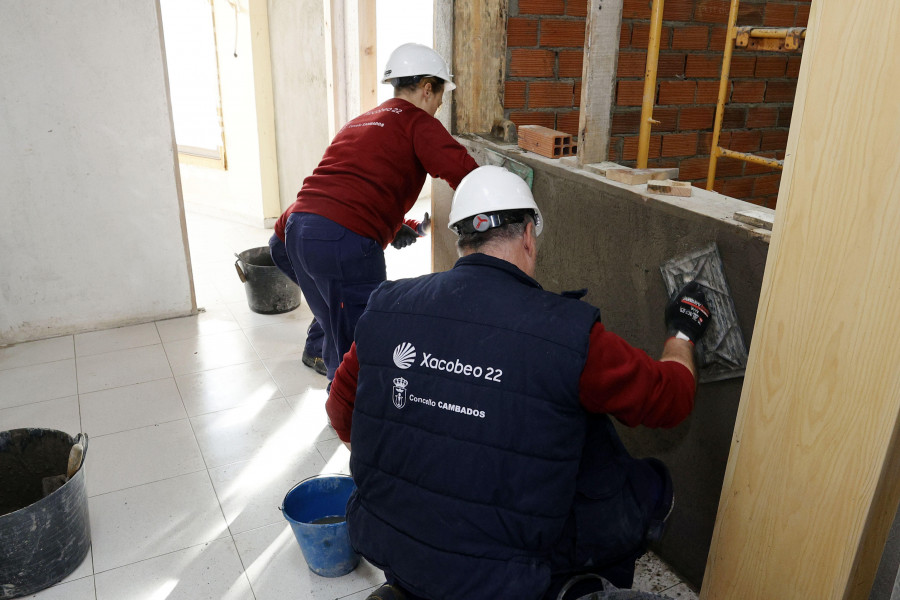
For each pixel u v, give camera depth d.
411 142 2.34
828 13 1.12
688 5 2.88
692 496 1.84
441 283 1.33
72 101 2.98
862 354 1.15
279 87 4.58
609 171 1.96
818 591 1.31
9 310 3.16
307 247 2.35
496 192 1.37
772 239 1.28
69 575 1.92
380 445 1.31
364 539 1.37
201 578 1.92
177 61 5.00
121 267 3.33
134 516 2.15
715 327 1.63
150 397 2.80
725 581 1.52
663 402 1.28
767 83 3.26
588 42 1.94
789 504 1.33
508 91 2.69
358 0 4.08
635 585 1.91
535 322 1.22
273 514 2.18
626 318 1.94
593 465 1.41
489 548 1.23
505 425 1.20
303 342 3.31
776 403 1.33
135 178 3.21
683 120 3.11
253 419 2.67
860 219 1.12
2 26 2.77
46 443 2.05
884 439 1.14
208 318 3.54
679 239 1.70
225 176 5.06
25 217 3.06
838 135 1.13
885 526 1.24
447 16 2.56
